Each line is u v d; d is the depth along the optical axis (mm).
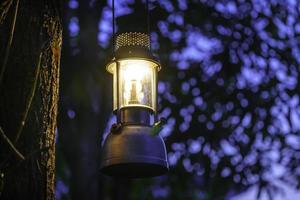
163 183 10609
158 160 3662
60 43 3814
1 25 3551
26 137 3480
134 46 3887
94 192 9016
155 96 3924
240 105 9664
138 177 3803
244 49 9547
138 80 3883
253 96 9641
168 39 9484
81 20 9266
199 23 9422
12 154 3420
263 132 9688
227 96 9664
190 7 9344
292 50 9570
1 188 3297
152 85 3930
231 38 9523
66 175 11648
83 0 9297
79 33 9227
